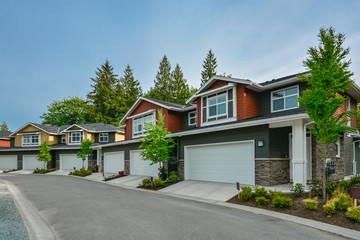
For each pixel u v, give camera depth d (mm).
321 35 8586
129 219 6840
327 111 8055
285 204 7723
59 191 13250
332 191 8531
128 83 56719
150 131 15391
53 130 36750
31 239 5309
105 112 49969
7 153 35688
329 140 8062
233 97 14609
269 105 14578
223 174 13477
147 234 5492
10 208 8688
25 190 13883
